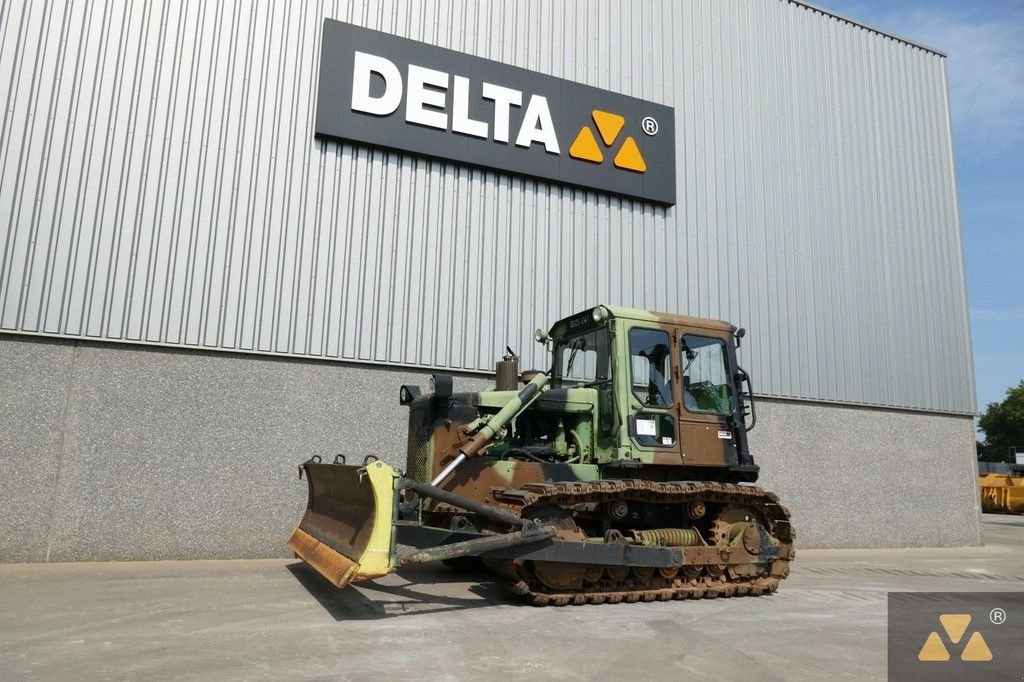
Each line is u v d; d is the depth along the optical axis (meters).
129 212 8.35
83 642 4.57
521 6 11.02
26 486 7.66
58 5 8.36
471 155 10.22
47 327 7.86
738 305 12.01
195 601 5.95
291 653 4.43
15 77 8.06
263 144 9.12
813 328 12.59
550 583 6.24
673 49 12.25
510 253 10.40
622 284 11.15
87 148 8.27
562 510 6.47
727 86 12.64
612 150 11.33
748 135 12.68
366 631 5.06
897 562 10.40
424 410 7.01
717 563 6.86
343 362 9.20
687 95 12.23
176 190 8.61
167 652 4.38
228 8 9.20
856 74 14.09
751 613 6.13
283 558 8.54
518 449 7.06
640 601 6.52
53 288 7.93
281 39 9.43
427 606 6.02
